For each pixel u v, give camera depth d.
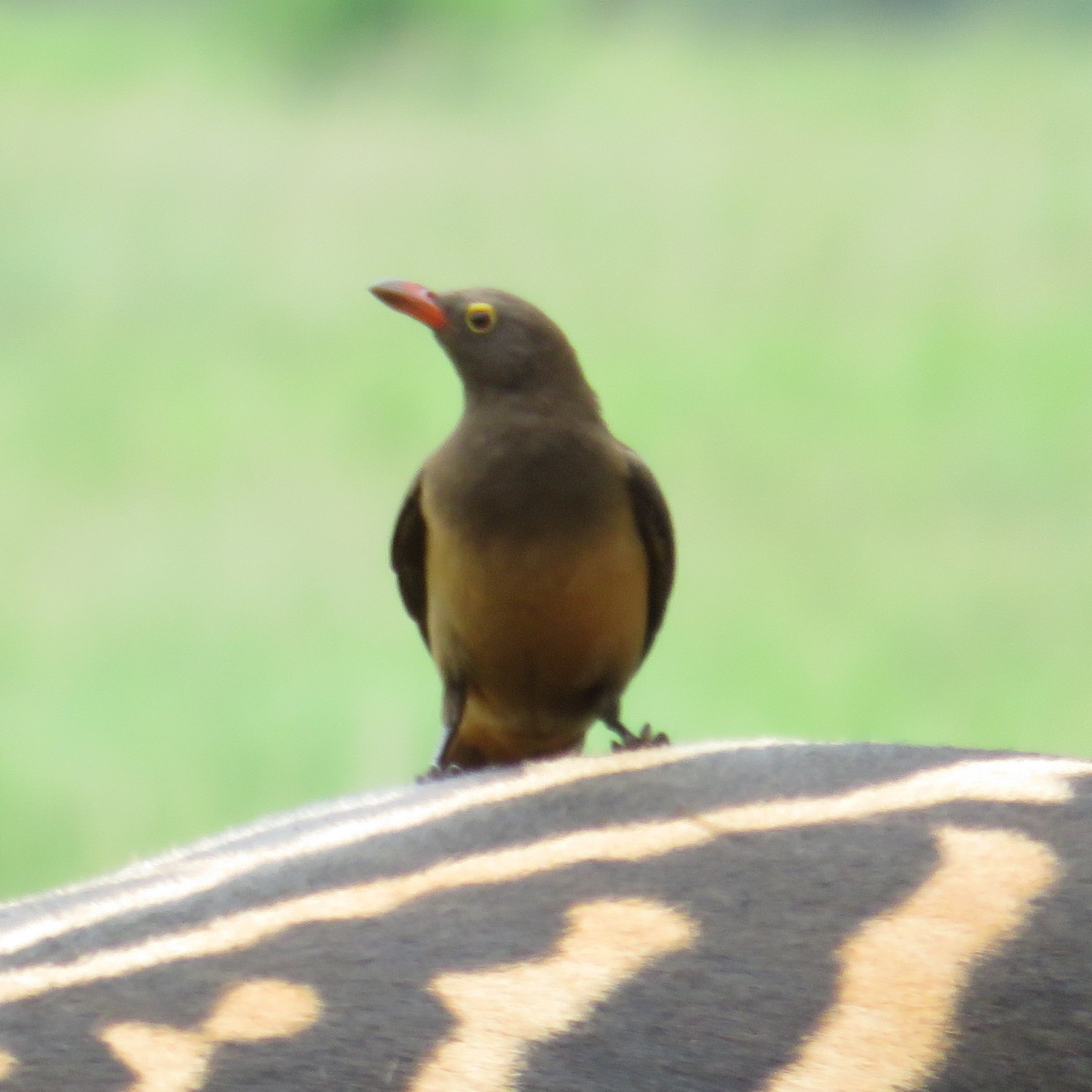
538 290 11.52
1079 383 9.80
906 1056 5.88
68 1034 5.88
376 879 5.93
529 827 5.94
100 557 8.13
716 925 5.90
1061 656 6.93
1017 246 11.91
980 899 5.90
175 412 9.97
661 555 6.12
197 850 5.98
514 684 6.12
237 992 5.89
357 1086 5.87
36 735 6.56
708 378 9.96
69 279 11.84
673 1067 5.87
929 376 9.95
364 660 7.18
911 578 7.70
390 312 11.32
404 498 6.13
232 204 13.28
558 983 5.89
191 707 6.60
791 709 6.61
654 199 13.51
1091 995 5.88
